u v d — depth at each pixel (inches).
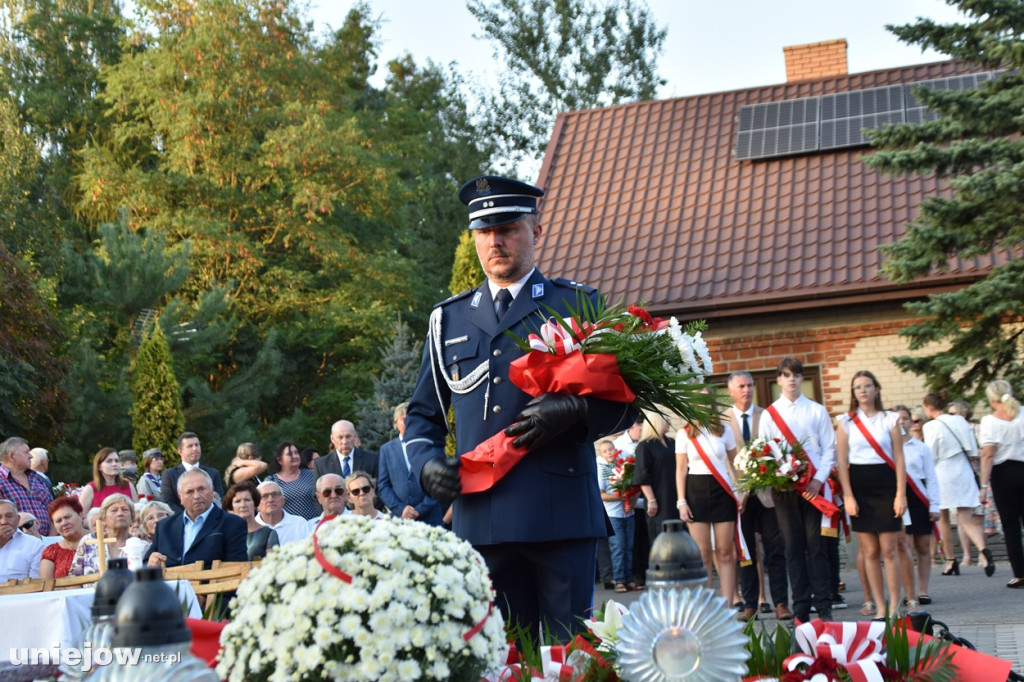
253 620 99.3
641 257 711.7
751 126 783.7
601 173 796.6
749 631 120.2
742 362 665.6
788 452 344.2
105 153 1278.3
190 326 1008.9
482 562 110.0
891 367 641.6
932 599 400.8
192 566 245.4
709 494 366.0
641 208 754.2
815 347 655.1
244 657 99.5
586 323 149.0
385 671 96.7
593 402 146.6
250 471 351.9
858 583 490.6
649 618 100.3
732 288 665.0
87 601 219.9
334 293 1261.1
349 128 1238.9
